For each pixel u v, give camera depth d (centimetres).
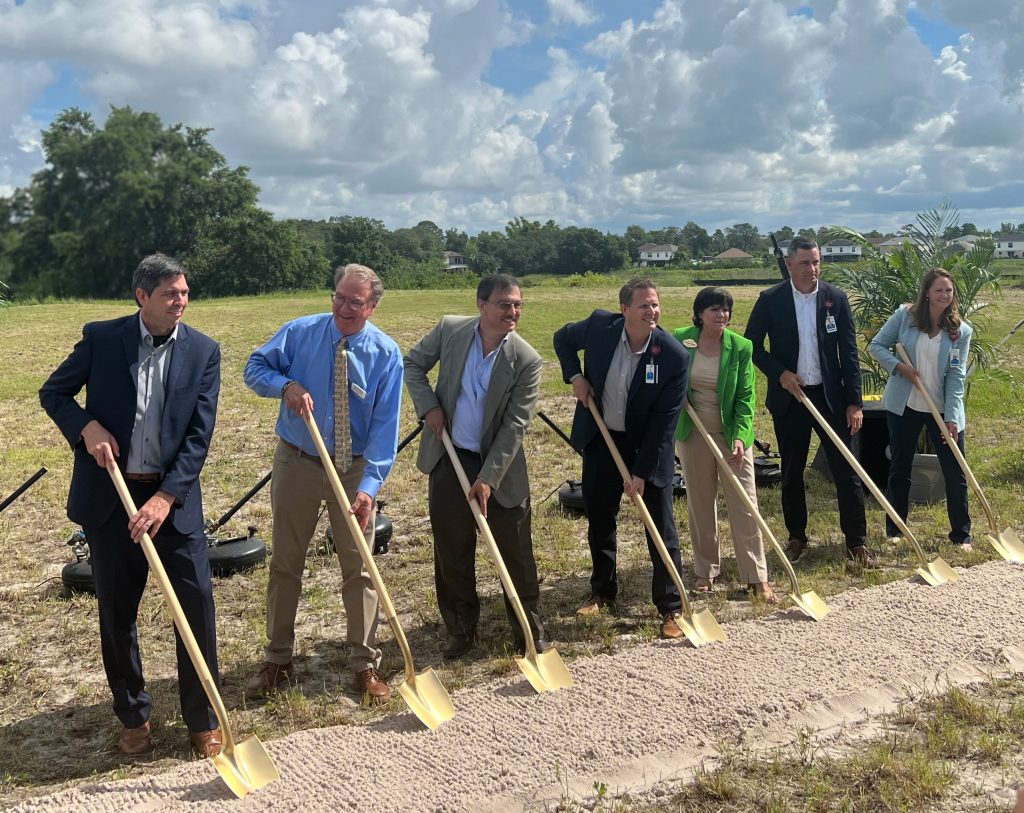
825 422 573
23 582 602
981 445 948
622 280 5947
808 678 418
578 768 350
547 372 1641
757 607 522
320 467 426
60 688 450
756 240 15688
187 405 371
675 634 482
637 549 650
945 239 852
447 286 6106
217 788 342
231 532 704
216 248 5138
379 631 514
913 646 452
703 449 550
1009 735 369
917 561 595
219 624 529
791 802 329
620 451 511
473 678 449
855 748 365
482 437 452
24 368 1709
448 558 468
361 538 397
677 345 491
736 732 376
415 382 465
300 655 484
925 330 620
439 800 329
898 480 641
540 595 563
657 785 340
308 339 427
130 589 372
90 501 362
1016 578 541
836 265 879
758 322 602
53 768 374
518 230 11700
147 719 388
